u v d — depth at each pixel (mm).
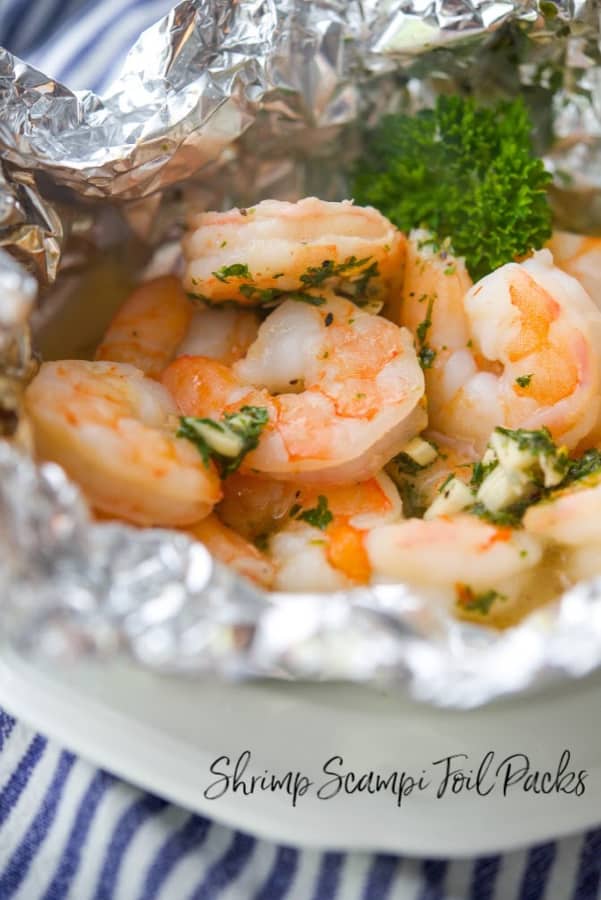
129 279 354
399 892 296
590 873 301
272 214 320
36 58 421
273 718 290
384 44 341
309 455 304
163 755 286
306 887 297
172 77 326
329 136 354
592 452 318
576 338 315
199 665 258
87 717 288
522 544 292
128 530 263
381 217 330
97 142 321
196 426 301
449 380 327
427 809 283
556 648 262
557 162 354
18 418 271
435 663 261
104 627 255
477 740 290
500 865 301
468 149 349
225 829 302
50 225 322
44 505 258
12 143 312
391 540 289
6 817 303
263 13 331
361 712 292
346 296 338
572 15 332
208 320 339
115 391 300
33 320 330
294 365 323
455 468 321
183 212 351
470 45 341
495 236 340
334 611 261
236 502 317
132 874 297
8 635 255
